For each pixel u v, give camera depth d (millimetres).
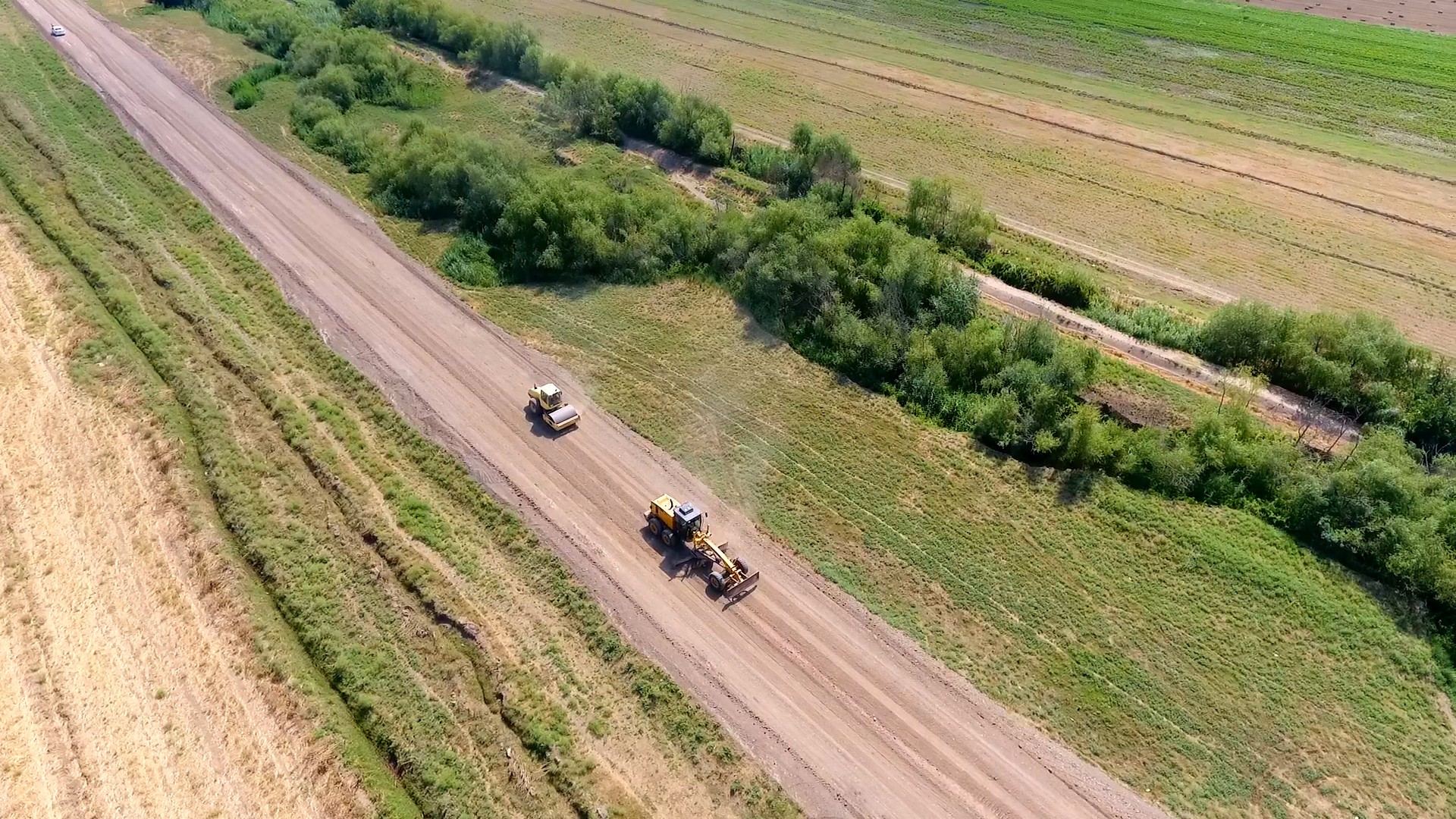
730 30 108938
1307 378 52562
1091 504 45906
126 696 35625
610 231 63969
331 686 36844
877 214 70312
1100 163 79312
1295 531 44656
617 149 79938
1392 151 80688
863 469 47719
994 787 34031
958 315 55844
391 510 43688
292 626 38875
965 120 86938
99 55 90188
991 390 52500
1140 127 85625
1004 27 111438
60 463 45094
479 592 40000
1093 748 35438
